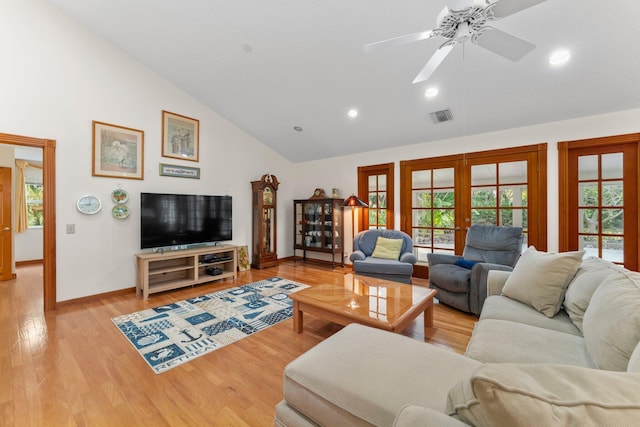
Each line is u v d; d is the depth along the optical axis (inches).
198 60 139.3
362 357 48.3
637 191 117.5
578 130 128.0
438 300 131.0
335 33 107.1
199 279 157.5
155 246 147.2
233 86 154.7
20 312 118.6
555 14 85.3
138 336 96.5
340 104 150.4
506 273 88.9
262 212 204.1
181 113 166.9
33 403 63.7
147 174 152.7
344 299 95.9
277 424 47.9
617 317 43.3
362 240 173.2
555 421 17.9
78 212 130.0
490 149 151.1
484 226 132.9
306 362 47.5
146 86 152.0
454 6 58.0
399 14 94.8
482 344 55.7
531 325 65.0
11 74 113.0
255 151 211.6
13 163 175.5
